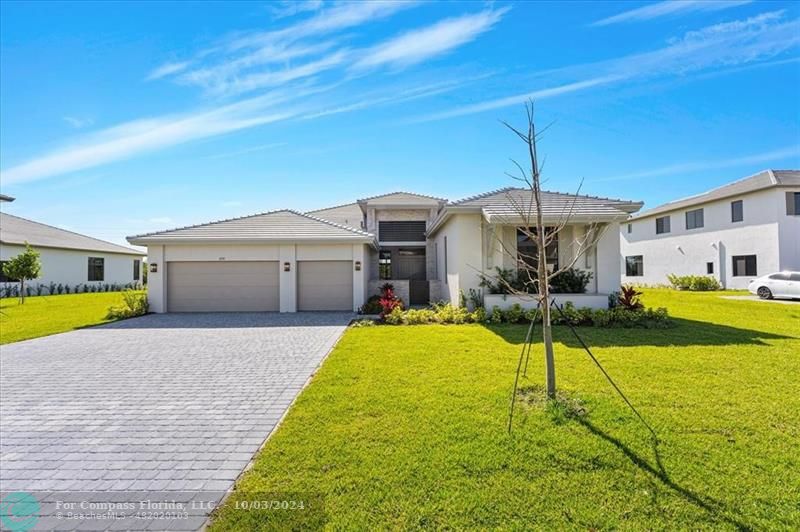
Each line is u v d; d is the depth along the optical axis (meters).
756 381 5.48
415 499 2.85
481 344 8.39
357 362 6.88
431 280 18.09
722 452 3.42
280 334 10.36
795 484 2.94
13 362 7.52
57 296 23.33
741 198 22.72
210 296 15.43
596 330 10.04
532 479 3.07
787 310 14.14
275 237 15.12
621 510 2.69
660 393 4.96
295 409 4.67
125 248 32.84
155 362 7.43
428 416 4.32
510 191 14.05
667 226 28.59
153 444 3.98
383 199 20.69
